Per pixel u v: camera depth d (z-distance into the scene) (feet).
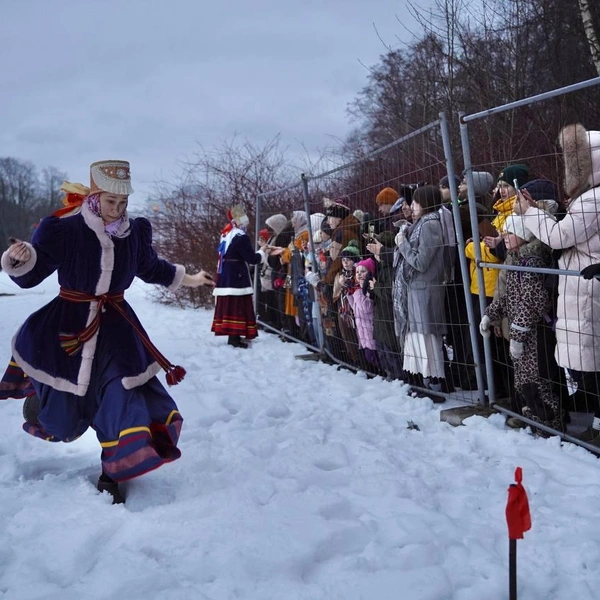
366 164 22.52
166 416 11.86
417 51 39.50
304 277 26.58
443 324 17.89
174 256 42.86
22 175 255.09
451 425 16.31
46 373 11.70
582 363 13.53
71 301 11.84
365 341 20.84
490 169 31.65
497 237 16.42
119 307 12.12
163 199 42.78
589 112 35.47
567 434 14.65
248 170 41.42
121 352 11.74
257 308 33.09
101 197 11.75
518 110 34.53
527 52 37.96
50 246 11.46
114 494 11.80
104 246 11.73
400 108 42.91
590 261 13.35
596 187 13.58
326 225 23.52
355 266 21.01
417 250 17.70
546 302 14.52
